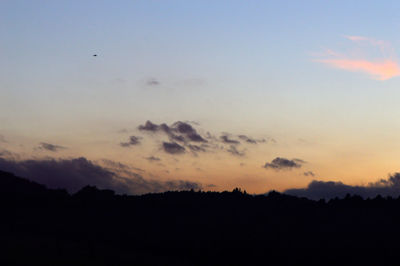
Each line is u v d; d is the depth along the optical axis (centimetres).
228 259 11325
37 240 10762
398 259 11294
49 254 9500
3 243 9956
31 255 9212
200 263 10825
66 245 10556
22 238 10775
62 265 8738
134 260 10181
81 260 9344
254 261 11181
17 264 8488
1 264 8419
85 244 10938
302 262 11181
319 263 11100
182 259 11044
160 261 10444
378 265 10919
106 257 9956
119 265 9500
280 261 11281
